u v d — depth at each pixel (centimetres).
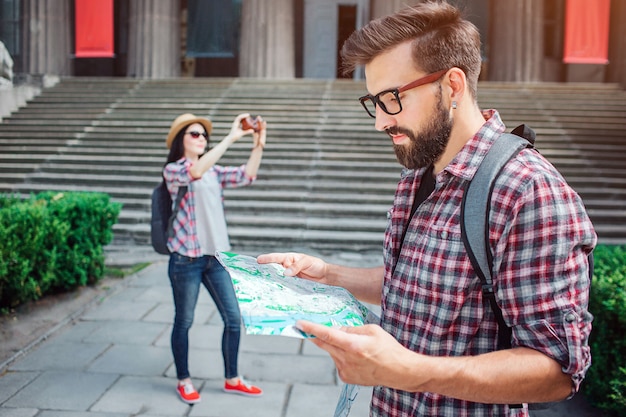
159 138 1194
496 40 1823
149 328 495
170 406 348
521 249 106
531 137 127
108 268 720
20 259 491
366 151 1111
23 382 380
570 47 1748
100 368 406
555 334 100
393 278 130
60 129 1259
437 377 100
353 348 98
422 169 133
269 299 116
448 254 116
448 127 117
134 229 881
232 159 1083
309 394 368
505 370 100
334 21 2222
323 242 858
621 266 364
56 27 1908
